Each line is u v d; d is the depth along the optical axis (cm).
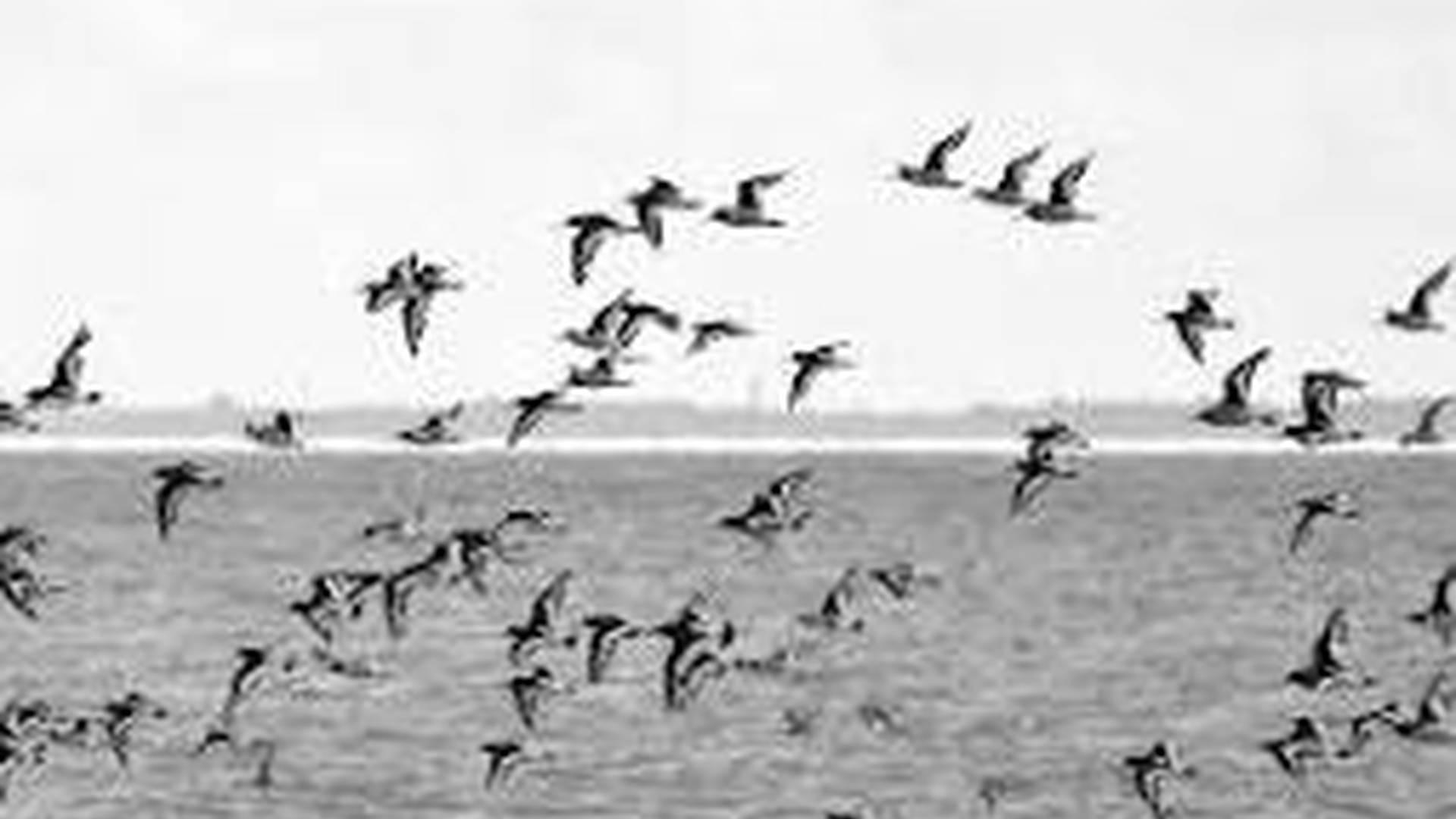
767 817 8262
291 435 5547
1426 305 5062
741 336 4856
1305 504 5156
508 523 5609
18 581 5612
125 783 8488
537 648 5350
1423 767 8931
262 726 9769
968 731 9906
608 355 4838
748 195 4678
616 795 8544
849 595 7850
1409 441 5938
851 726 9881
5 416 5206
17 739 6788
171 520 5000
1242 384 4956
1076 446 5041
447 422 5725
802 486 5397
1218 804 8519
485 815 8281
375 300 4697
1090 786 8806
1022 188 4784
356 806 8338
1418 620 5475
